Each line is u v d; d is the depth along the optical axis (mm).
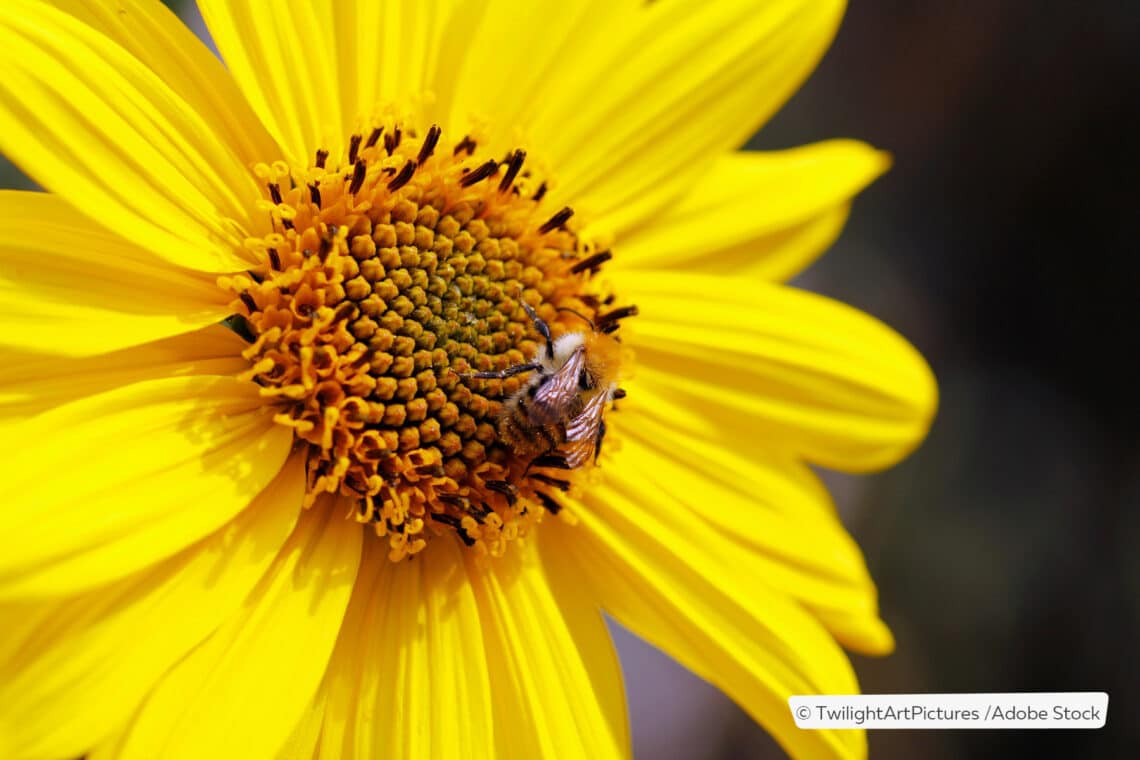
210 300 250
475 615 257
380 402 255
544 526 266
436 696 254
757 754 373
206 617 244
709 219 277
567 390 256
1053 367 441
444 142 262
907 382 275
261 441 249
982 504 416
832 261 443
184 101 248
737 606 266
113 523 237
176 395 246
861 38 450
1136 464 423
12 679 235
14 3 239
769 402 273
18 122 237
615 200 272
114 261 246
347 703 253
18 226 242
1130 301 438
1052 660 397
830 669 267
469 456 258
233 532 248
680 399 272
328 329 253
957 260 452
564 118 270
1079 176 446
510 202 265
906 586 405
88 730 236
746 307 274
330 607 251
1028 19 440
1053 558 408
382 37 260
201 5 250
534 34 267
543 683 258
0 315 240
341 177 254
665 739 368
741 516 271
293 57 254
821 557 272
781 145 440
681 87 272
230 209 250
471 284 260
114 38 247
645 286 273
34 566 231
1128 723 389
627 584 267
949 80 447
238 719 243
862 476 416
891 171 457
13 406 243
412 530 253
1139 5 432
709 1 272
